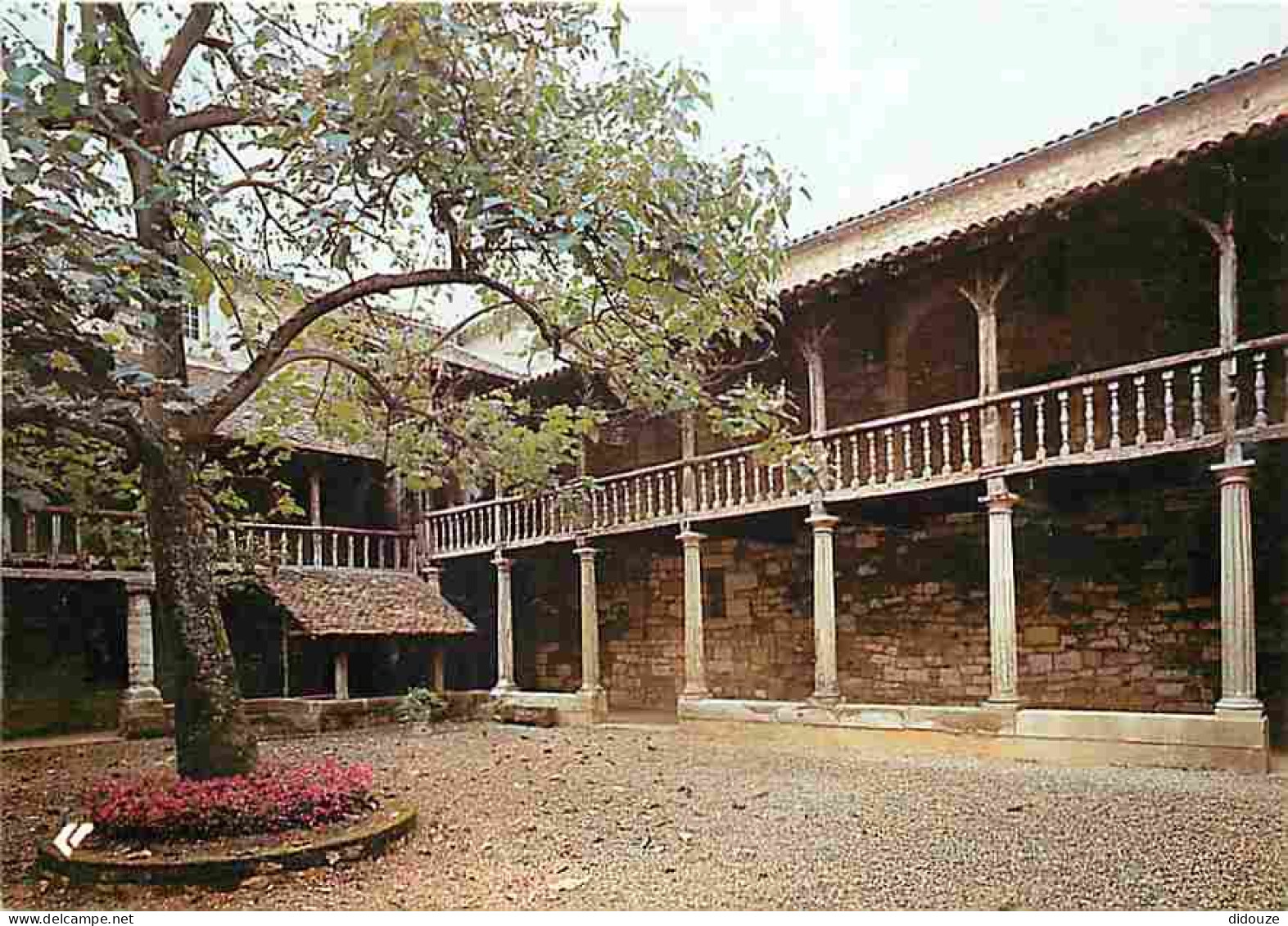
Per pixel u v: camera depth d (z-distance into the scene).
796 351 13.88
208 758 7.37
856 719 11.46
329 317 10.77
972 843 6.54
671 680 16.69
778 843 6.73
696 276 7.87
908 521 13.37
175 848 6.10
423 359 10.61
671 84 8.00
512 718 15.45
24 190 5.50
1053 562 12.27
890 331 13.80
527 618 19.14
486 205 7.17
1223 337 8.96
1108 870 5.80
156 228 6.96
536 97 7.65
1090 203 9.35
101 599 14.88
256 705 14.34
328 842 6.25
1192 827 6.72
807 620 14.74
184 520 7.64
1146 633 11.52
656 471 13.92
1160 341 11.62
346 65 7.17
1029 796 8.00
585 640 14.98
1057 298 12.44
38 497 6.75
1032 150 13.83
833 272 11.48
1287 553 10.66
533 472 11.11
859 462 13.14
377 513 18.28
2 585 7.02
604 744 12.44
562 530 15.33
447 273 8.33
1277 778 8.39
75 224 5.81
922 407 13.52
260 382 7.99
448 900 5.51
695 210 7.85
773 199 8.23
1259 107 11.81
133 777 9.50
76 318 7.09
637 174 7.55
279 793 6.69
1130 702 11.57
